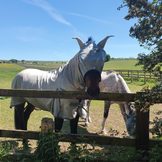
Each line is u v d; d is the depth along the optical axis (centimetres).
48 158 184
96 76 197
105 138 198
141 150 192
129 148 270
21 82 315
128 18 323
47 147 182
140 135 192
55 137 191
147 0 304
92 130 444
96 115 586
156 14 294
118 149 206
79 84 257
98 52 215
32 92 200
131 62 6016
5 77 2088
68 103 245
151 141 194
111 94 195
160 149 178
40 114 568
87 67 206
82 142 189
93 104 762
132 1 304
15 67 4919
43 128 192
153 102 180
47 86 277
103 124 424
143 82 1534
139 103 182
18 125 335
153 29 293
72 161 171
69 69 267
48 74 298
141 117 191
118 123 498
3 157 196
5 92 203
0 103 701
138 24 314
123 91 385
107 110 416
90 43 236
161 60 195
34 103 304
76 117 268
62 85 259
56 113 253
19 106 319
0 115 534
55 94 199
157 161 172
